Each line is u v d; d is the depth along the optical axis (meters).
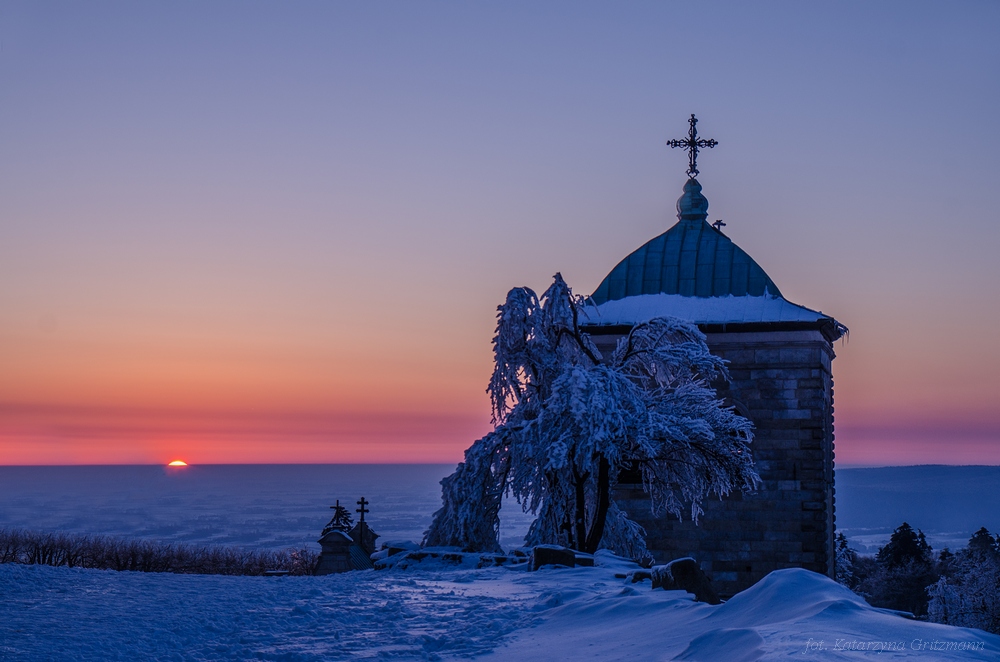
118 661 11.72
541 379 29.31
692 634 10.77
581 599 14.48
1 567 20.31
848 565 54.88
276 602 16.50
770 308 36.06
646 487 29.06
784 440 33.84
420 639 12.88
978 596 50.94
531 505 27.86
